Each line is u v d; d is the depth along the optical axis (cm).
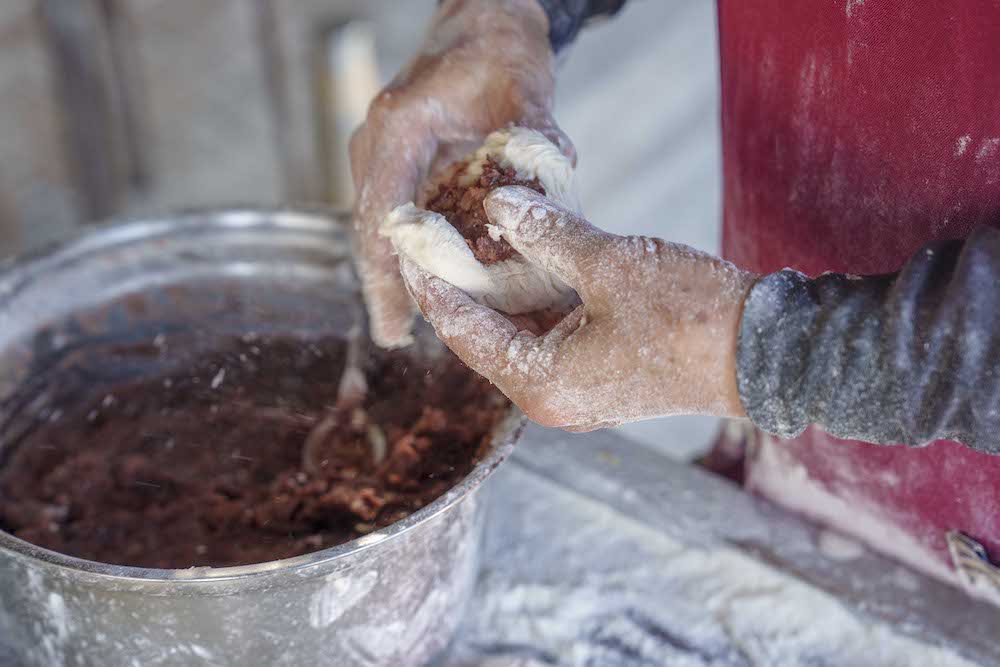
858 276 79
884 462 97
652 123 278
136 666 86
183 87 211
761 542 103
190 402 109
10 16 186
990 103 83
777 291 78
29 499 102
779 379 77
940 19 83
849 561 102
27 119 198
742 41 94
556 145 90
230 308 113
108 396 109
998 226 86
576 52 258
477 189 88
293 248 112
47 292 107
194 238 111
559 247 81
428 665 94
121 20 197
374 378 105
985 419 75
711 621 100
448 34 95
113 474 103
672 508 106
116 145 210
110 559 97
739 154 98
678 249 80
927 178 87
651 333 79
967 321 74
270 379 110
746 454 110
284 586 83
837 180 91
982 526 95
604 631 100
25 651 91
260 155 229
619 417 82
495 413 98
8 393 104
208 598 82
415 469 98
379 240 92
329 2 216
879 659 97
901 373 75
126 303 110
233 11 207
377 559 85
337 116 226
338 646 87
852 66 87
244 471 103
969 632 96
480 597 101
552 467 109
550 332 82
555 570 103
